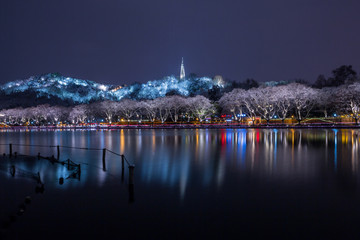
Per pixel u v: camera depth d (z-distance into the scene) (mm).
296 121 104250
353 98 84125
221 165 24625
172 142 48125
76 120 163000
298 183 17984
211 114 124125
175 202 14859
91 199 15633
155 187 17734
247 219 12562
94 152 35844
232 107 109562
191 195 15938
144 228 11930
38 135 77812
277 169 22359
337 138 49156
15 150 39344
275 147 36969
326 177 19438
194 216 13000
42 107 163125
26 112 159750
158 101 127188
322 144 39500
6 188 18156
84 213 13625
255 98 99562
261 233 11297
